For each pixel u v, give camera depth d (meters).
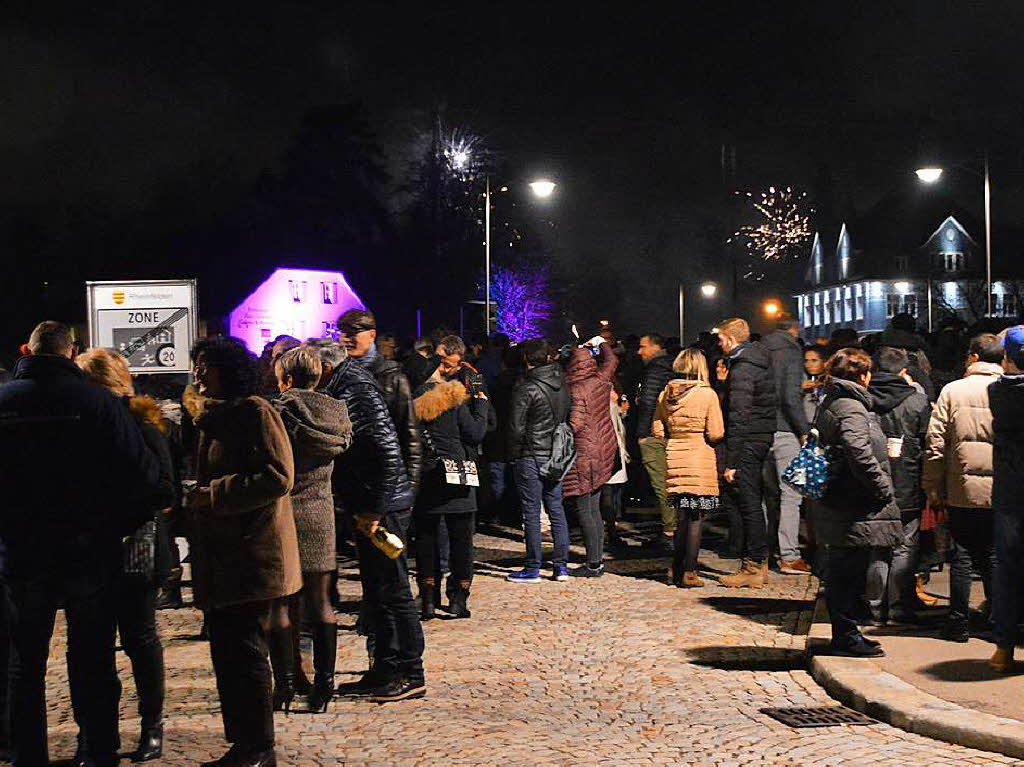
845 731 6.56
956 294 101.06
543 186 28.64
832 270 116.50
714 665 8.16
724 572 11.95
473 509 9.83
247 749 5.61
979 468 7.88
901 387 8.88
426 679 7.79
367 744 6.29
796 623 9.43
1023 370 7.21
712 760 6.03
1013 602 7.31
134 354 13.21
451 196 67.25
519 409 11.41
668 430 11.17
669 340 16.41
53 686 7.73
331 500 6.92
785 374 11.70
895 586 8.88
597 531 11.81
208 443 5.50
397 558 7.15
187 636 9.23
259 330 18.09
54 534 5.21
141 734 6.02
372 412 6.89
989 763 5.97
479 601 10.59
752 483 11.05
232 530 5.50
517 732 6.53
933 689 7.00
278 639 6.82
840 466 7.64
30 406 5.23
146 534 5.92
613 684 7.68
